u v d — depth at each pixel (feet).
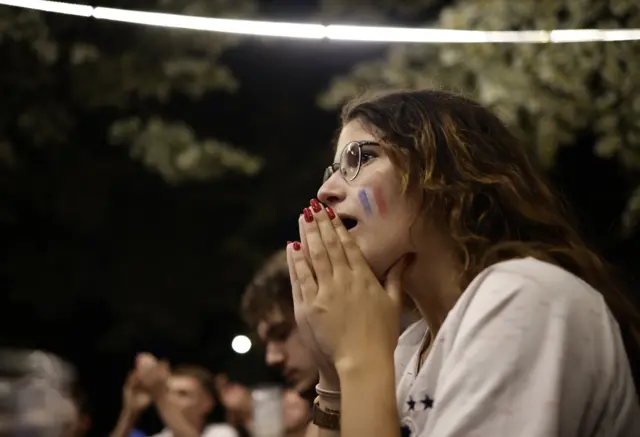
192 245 21.15
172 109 20.76
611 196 16.20
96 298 20.68
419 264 4.49
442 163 4.44
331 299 4.35
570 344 3.75
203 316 21.49
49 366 5.65
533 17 13.67
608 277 4.41
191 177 17.78
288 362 7.92
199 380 13.17
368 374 4.17
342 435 4.09
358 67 16.02
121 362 21.80
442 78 14.25
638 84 12.89
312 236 4.51
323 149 21.43
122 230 20.65
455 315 4.03
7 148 17.48
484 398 3.72
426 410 4.16
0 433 5.33
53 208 19.34
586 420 3.80
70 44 17.63
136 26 17.67
